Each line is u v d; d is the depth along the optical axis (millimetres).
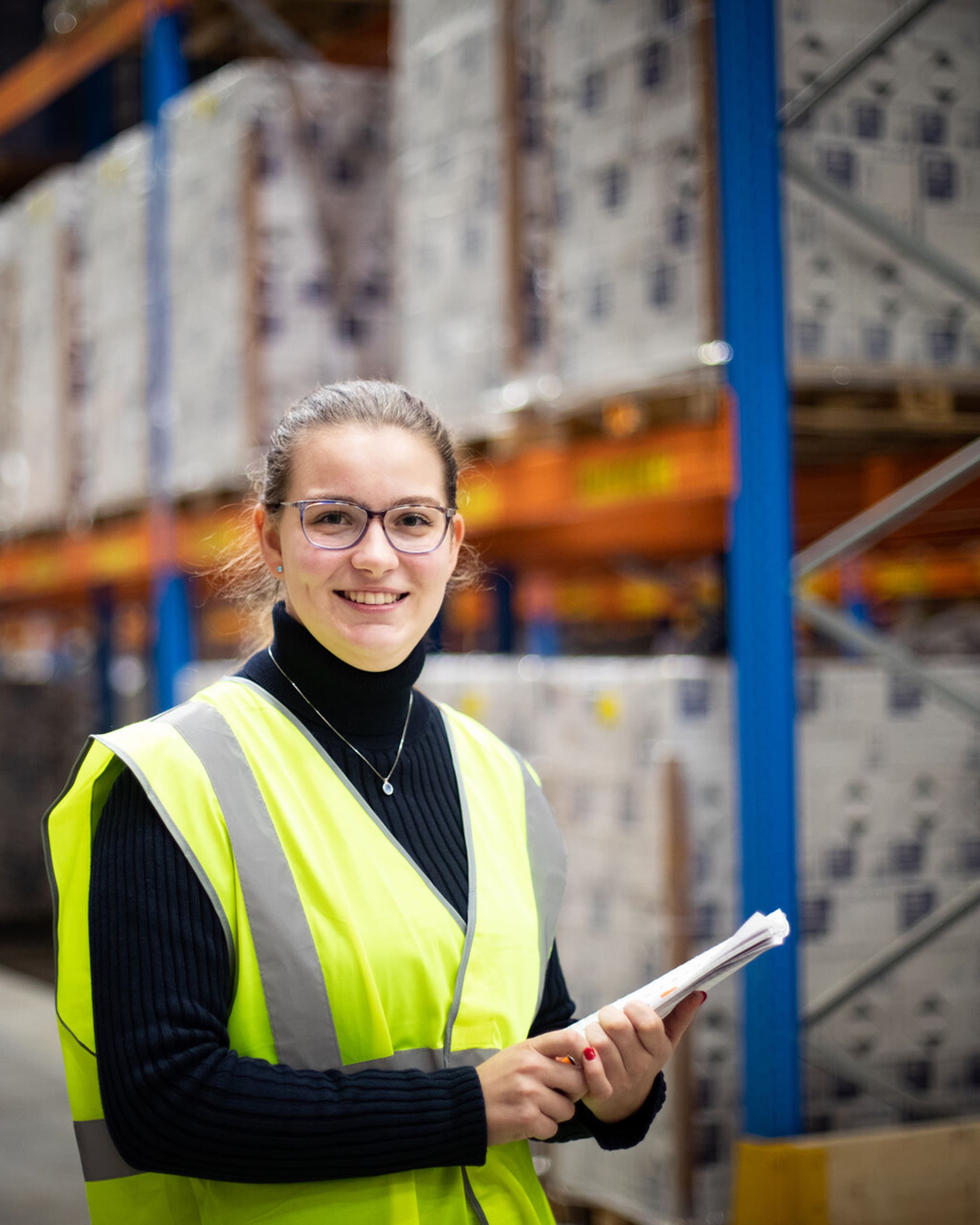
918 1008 3451
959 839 3527
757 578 3205
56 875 1512
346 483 1564
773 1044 3150
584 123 3670
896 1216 3111
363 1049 1473
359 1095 1396
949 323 3438
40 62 6871
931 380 3408
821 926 3383
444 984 1530
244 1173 1376
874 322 3369
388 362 5234
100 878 1442
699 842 3436
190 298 5508
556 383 3840
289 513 1590
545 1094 1444
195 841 1447
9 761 8773
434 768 1668
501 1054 1479
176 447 5676
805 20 3309
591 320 3637
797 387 3367
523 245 4066
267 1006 1447
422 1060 1510
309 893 1485
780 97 3279
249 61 6500
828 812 3410
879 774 3461
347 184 5199
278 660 1614
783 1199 3047
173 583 5945
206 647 10453
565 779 3795
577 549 5969
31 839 8789
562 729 3816
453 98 4320
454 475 1707
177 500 5809
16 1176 4398
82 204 6660
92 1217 1512
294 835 1499
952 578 8492
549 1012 1744
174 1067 1358
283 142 5098
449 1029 1519
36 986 6980
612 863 3602
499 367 4102
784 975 3162
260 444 5047
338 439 1582
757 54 3215
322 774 1558
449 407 4336
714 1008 3383
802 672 3414
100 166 6414
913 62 3422
